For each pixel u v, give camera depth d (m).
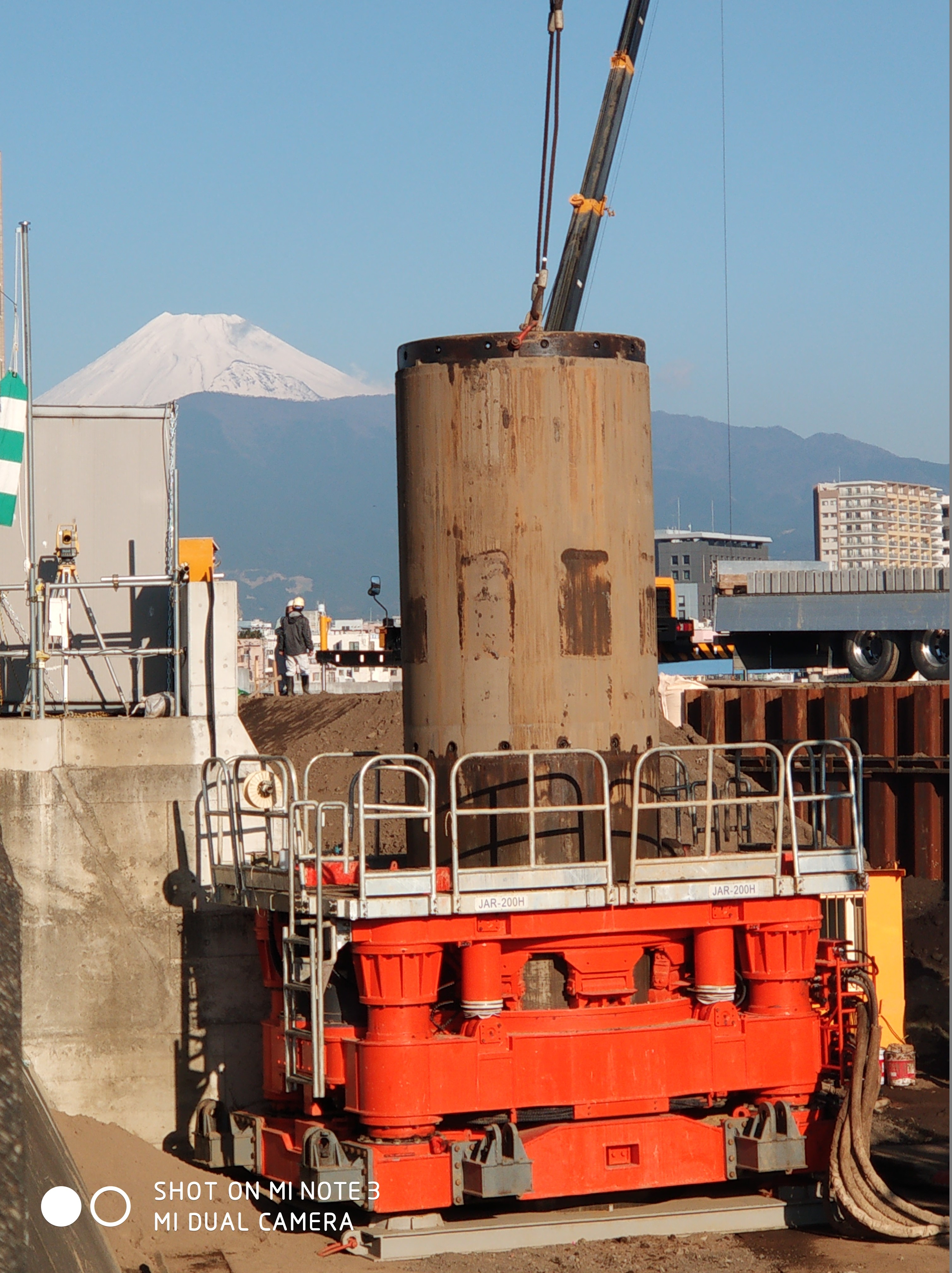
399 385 29.33
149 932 31.27
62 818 31.08
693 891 26.95
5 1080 11.30
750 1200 28.19
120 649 35.31
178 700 32.75
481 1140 26.30
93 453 38.97
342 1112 27.59
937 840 56.19
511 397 27.92
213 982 31.42
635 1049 26.69
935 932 51.38
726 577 80.31
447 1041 25.94
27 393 34.03
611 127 35.66
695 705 64.94
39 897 30.81
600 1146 26.39
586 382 28.16
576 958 27.12
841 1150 26.95
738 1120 27.52
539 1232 26.42
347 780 49.94
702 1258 25.48
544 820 27.73
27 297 33.91
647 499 29.33
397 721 54.84
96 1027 30.88
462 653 28.12
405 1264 25.16
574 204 35.62
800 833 49.66
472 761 27.92
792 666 82.19
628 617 28.59
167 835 31.55
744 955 28.12
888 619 76.38
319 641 96.06
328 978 26.02
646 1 35.56
